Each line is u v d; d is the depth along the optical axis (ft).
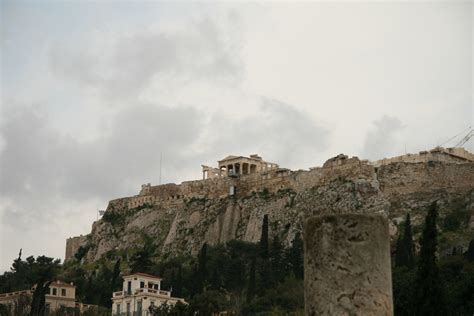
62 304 422.82
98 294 485.97
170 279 474.08
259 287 440.45
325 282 48.55
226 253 567.59
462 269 331.77
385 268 48.98
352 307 47.52
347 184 602.85
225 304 374.22
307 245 50.47
